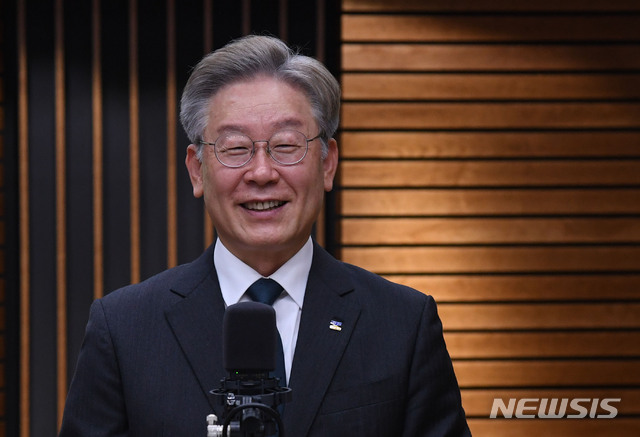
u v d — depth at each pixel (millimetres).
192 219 4840
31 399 4812
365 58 4754
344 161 4773
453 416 2006
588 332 4793
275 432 1455
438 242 4770
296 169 1859
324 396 1883
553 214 4812
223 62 1881
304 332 1957
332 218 4883
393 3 4750
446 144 4781
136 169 4785
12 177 4863
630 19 4812
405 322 2010
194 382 1893
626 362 4773
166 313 1980
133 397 1887
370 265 4762
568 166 4805
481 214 4793
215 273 2057
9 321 4867
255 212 1868
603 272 4820
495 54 4781
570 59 4801
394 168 4773
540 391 4762
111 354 1937
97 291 4785
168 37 4777
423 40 4766
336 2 4891
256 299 1967
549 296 4785
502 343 4766
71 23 4805
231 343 1529
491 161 4793
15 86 4840
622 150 4809
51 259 4824
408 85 4770
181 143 4824
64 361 4793
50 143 4809
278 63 1889
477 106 4785
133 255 4785
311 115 1904
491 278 4777
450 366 2070
